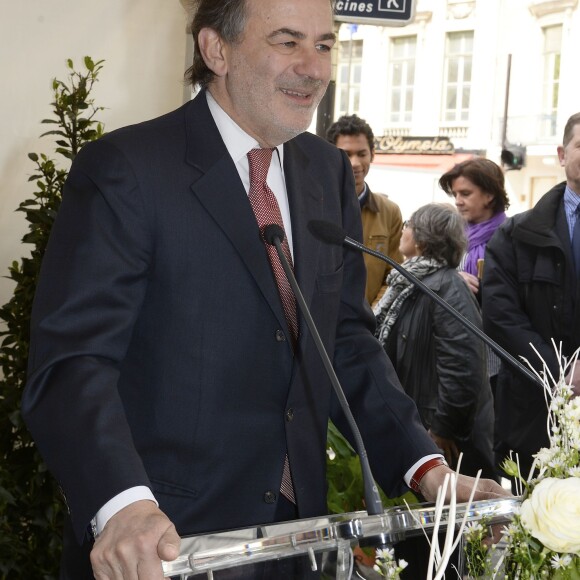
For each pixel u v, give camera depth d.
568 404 1.21
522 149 19.64
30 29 3.35
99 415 1.36
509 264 3.38
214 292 1.60
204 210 1.61
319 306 1.72
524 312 3.35
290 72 1.63
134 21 3.64
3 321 3.07
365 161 4.23
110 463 1.31
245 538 1.14
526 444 3.26
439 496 1.05
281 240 1.59
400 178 21.31
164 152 1.62
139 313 1.59
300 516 1.64
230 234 1.61
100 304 1.50
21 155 3.36
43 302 1.50
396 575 1.11
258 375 1.62
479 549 1.18
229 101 1.70
